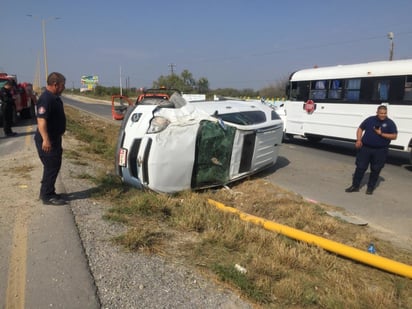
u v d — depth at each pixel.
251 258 3.92
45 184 5.07
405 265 3.98
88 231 4.30
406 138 10.42
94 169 7.56
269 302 3.21
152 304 3.04
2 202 5.18
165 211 5.17
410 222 5.84
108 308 2.94
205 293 3.25
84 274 3.36
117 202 5.47
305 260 3.95
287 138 15.89
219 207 5.59
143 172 5.77
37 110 4.82
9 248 3.81
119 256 3.77
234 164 6.85
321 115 13.26
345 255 4.26
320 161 10.84
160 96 13.79
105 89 82.38
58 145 5.06
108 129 16.22
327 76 12.90
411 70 10.23
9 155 8.89
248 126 6.98
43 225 4.39
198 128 6.07
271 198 6.46
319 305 3.24
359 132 7.30
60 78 4.93
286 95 14.97
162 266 3.65
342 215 5.93
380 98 11.09
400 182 8.54
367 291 3.52
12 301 2.96
